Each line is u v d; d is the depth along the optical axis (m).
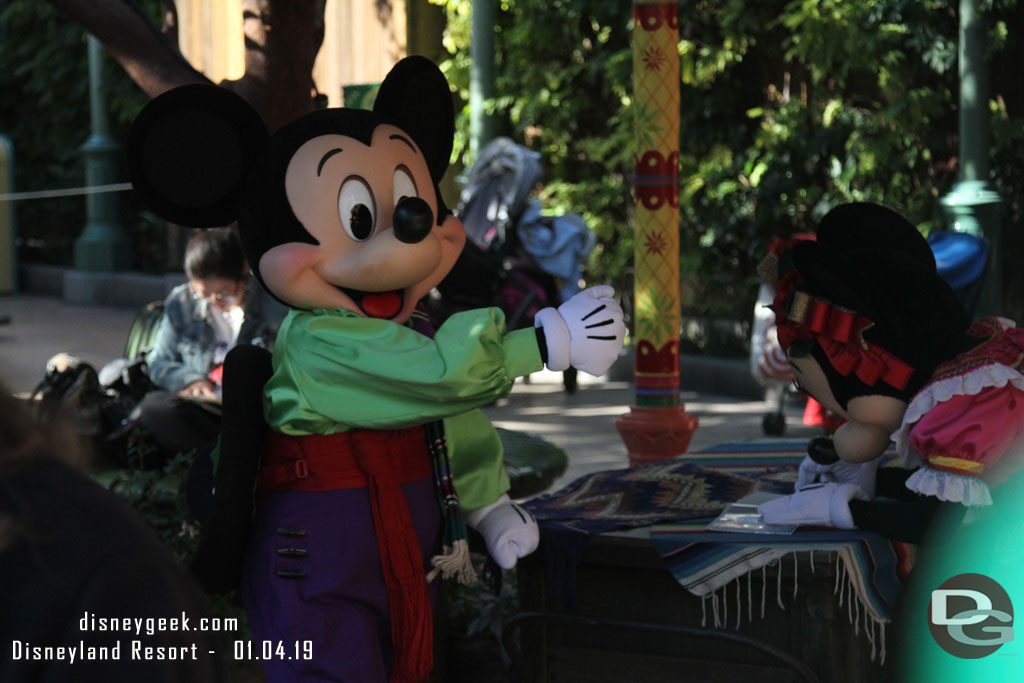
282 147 3.00
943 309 3.02
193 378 5.02
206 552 2.95
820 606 3.02
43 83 15.75
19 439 1.25
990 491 3.03
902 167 9.27
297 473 2.90
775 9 9.81
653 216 5.46
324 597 2.86
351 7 11.49
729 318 9.87
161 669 1.23
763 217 9.68
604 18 10.77
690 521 3.32
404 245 2.89
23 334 12.35
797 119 9.63
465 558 3.02
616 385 9.87
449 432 3.13
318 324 2.88
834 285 3.04
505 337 2.89
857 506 3.17
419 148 3.22
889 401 3.07
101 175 14.96
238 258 5.08
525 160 8.56
